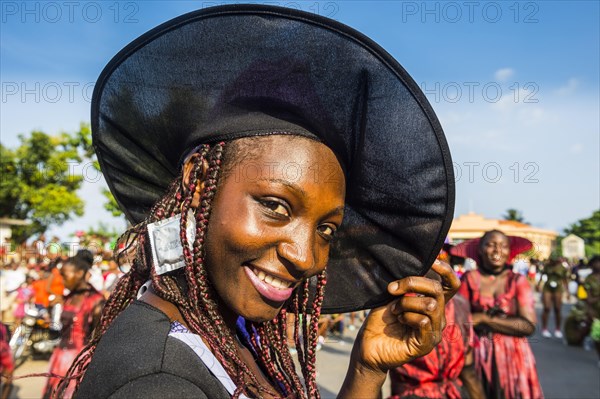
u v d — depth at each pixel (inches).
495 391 173.2
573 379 281.3
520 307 172.4
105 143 47.0
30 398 225.1
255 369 42.1
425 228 45.9
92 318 180.2
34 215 951.0
